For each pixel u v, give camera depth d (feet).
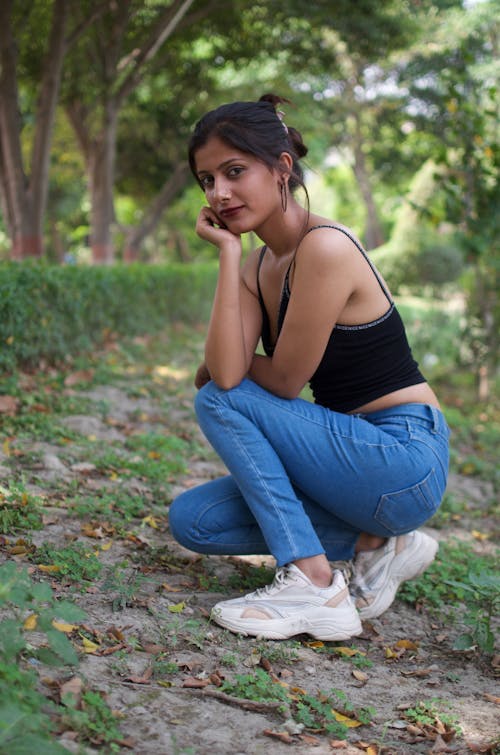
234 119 8.58
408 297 67.62
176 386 24.54
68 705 6.59
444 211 30.37
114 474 14.49
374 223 90.63
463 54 29.99
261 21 47.75
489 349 31.53
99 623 8.68
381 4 42.65
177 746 6.68
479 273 31.81
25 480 13.07
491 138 32.65
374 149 89.40
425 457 9.02
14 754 5.55
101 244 51.16
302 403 9.18
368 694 8.39
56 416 17.89
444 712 8.13
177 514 9.90
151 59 50.37
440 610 11.05
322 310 8.58
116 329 29.63
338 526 9.87
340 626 9.15
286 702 7.72
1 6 35.60
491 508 17.74
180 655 8.37
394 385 9.23
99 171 50.16
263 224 8.97
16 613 8.23
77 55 45.47
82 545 10.52
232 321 8.90
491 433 25.75
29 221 39.04
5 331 19.76
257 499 9.09
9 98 37.42
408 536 10.17
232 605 9.09
